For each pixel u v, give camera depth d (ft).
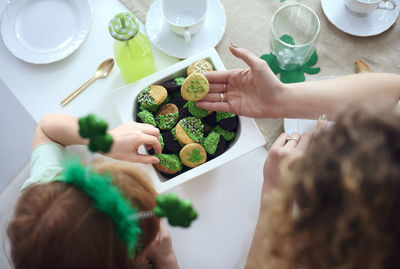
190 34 2.68
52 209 1.70
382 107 1.39
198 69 2.55
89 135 1.58
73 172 1.67
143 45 2.57
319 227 1.42
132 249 1.81
